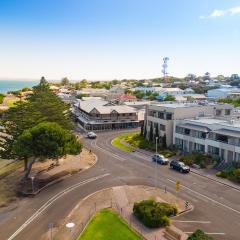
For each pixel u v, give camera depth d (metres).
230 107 100.88
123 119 131.50
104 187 60.84
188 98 189.00
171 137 92.50
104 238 40.56
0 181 67.62
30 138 60.69
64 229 44.38
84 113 136.75
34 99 103.06
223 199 54.19
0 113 145.62
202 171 70.06
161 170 71.56
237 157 70.81
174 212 47.62
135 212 47.25
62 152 61.19
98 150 91.94
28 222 47.09
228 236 41.56
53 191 59.50
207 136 78.62
